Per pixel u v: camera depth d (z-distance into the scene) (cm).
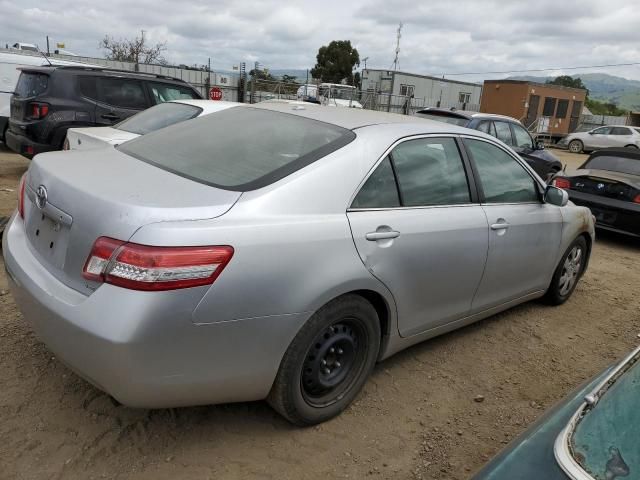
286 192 263
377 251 290
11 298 403
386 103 3069
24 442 262
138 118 725
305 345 267
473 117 1009
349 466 272
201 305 227
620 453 153
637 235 756
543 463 155
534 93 3412
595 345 441
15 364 322
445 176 352
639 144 2562
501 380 371
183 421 289
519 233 401
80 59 2241
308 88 2741
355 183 289
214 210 243
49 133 816
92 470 250
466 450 295
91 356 226
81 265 236
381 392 338
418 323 340
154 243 220
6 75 1073
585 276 625
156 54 3616
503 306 425
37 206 274
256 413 302
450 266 341
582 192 808
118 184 257
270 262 245
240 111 365
